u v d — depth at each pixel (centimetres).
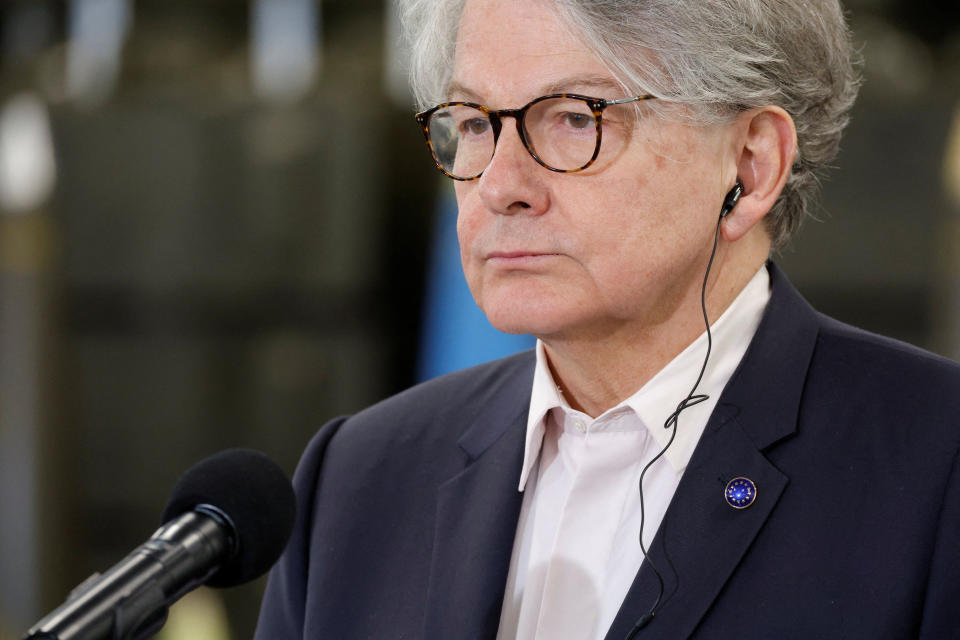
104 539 1342
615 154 359
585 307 366
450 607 400
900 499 355
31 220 1310
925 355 390
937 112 1186
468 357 1285
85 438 1323
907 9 1233
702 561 362
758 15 366
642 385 394
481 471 428
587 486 398
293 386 1307
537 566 404
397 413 470
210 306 1298
